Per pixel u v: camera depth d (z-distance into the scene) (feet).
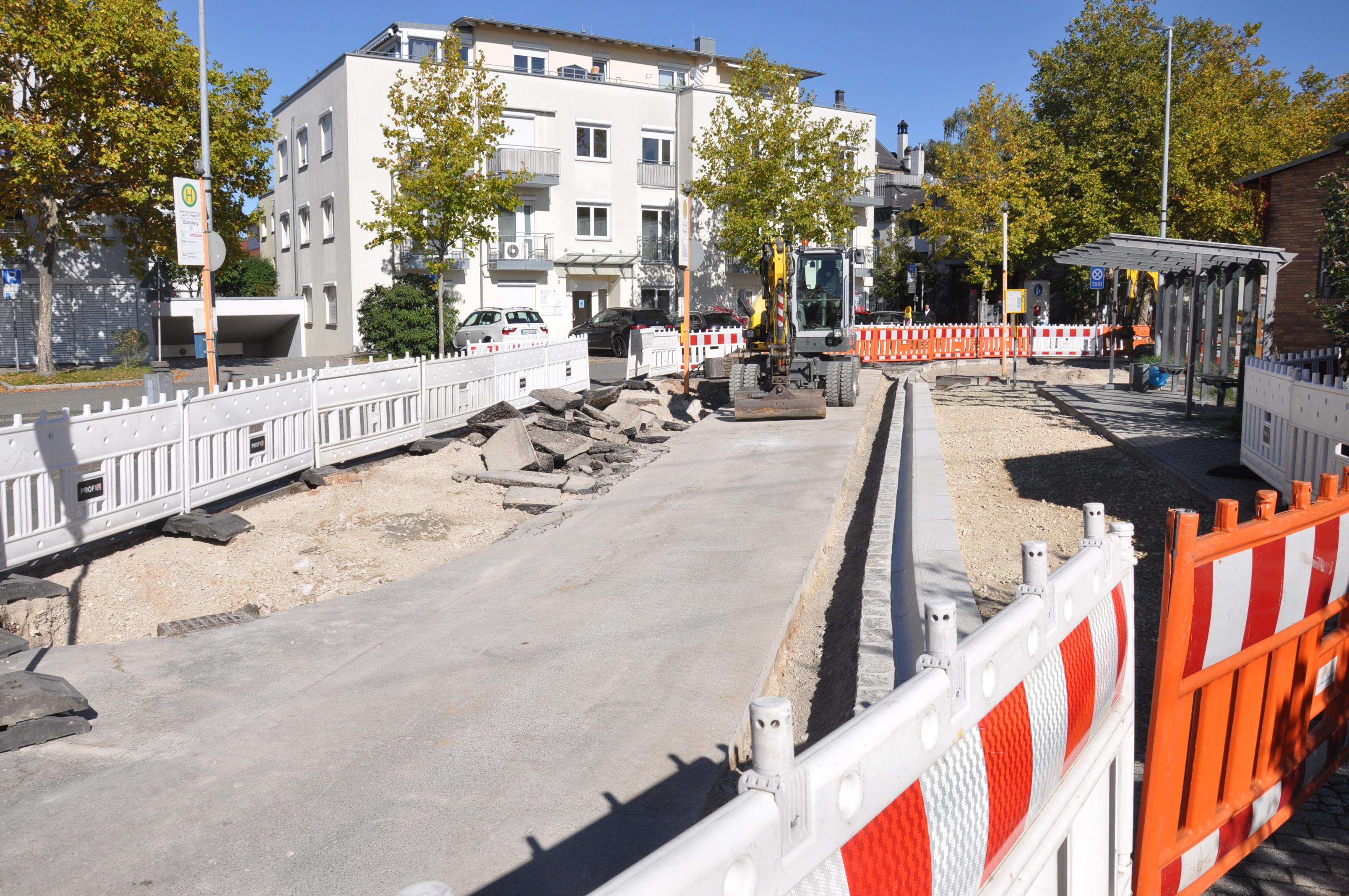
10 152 80.07
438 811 14.23
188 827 13.85
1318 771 13.65
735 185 121.70
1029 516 32.27
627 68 160.97
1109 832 10.44
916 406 59.98
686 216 64.34
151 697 18.53
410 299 103.30
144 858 13.04
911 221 213.25
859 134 127.13
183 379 83.76
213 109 84.79
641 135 134.92
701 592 24.88
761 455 44.93
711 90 135.95
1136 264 62.75
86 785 15.15
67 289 107.04
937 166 145.07
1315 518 11.77
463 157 91.66
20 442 22.61
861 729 5.92
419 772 15.48
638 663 20.21
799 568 26.84
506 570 27.55
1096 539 10.59
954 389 82.99
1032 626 8.34
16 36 74.59
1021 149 127.34
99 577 24.17
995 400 72.13
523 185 125.18
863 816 5.82
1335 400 26.32
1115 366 94.43
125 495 25.98
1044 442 48.32
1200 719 10.46
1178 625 9.45
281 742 16.63
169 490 27.76
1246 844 11.75
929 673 6.90
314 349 125.80
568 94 128.67
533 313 105.70
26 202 83.87
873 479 41.24
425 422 42.91
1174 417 54.19
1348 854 13.19
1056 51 125.49
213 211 88.48
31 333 105.40
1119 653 11.05
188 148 85.51
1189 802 10.52
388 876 12.58
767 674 19.81
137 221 92.68
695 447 48.26
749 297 130.41
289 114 127.65
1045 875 8.64
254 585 25.43
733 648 20.93
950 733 6.88
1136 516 31.86
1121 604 11.38
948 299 185.57
